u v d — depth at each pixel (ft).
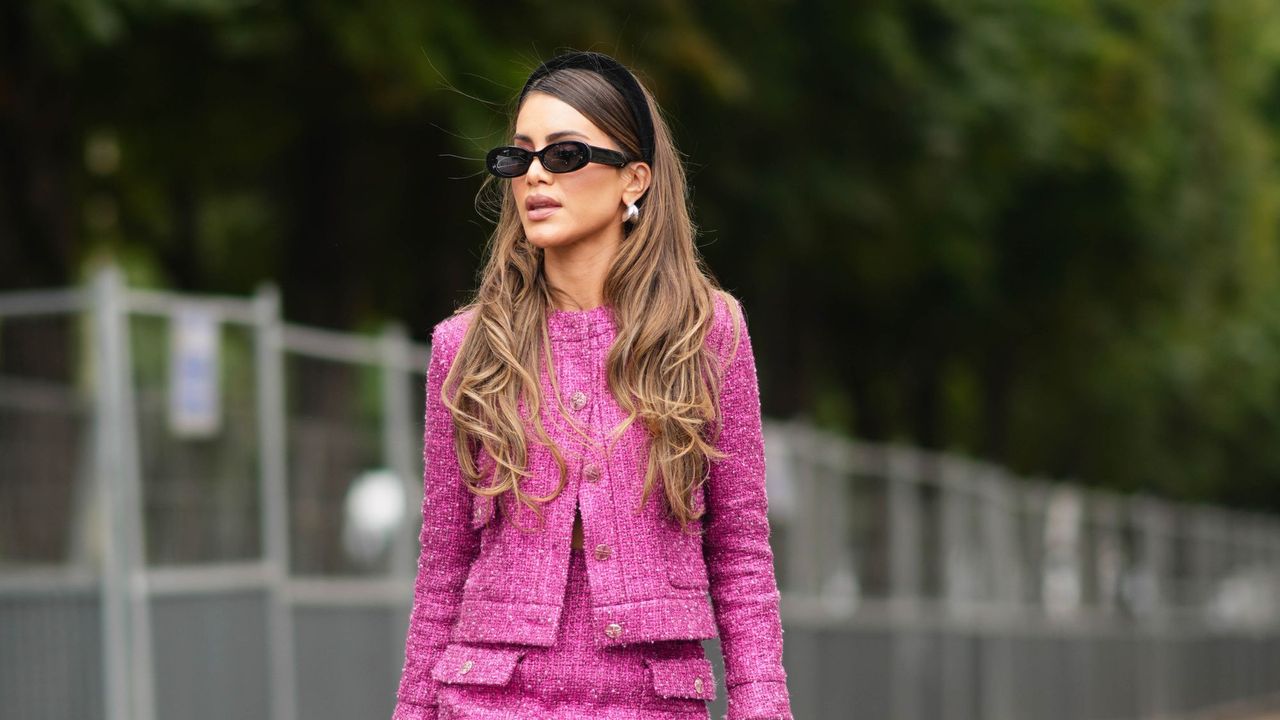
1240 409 358.64
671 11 124.98
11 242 126.72
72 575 77.61
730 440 34.01
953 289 229.45
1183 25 220.84
